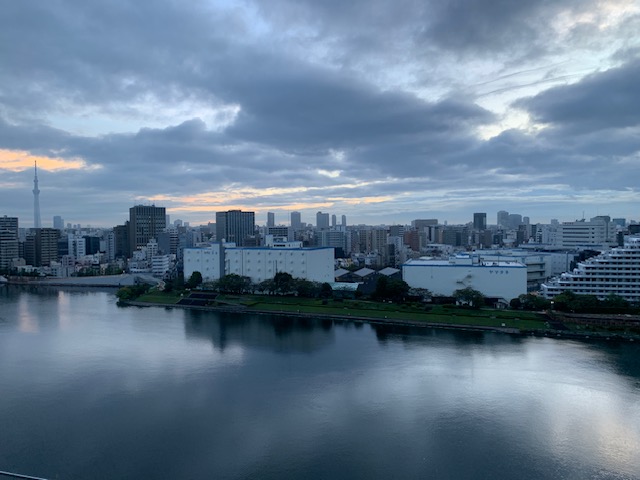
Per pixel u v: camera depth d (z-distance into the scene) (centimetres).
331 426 8244
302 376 10625
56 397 9506
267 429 8138
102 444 7662
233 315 18000
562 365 11219
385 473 6869
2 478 6656
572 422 8356
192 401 9275
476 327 15000
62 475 6806
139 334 14788
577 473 6869
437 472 6894
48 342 13800
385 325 15850
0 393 9719
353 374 10731
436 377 10494
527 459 7225
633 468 6988
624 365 11175
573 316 15238
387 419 8494
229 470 6938
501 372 10769
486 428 8150
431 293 19350
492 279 18812
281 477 6775
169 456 7300
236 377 10594
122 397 9494
